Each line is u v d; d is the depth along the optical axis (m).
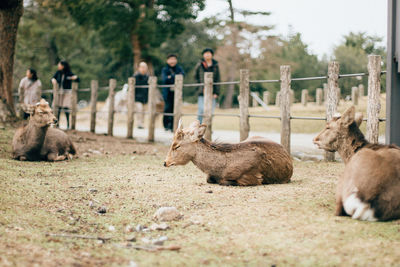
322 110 17.81
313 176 6.80
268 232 3.82
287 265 3.17
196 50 45.97
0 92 12.29
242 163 5.93
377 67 7.27
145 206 4.94
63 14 29.75
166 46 46.06
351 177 4.19
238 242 3.63
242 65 45.22
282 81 8.93
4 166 7.23
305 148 10.90
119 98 24.69
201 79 13.13
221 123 19.97
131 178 6.62
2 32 12.23
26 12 33.84
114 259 3.27
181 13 30.61
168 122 15.71
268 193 5.31
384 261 3.17
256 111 22.16
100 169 7.48
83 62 40.31
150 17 28.75
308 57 44.78
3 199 4.84
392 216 3.99
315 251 3.38
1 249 3.30
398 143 6.54
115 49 32.41
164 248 3.50
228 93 42.81
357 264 3.14
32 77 14.10
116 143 11.94
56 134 8.64
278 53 45.25
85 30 28.86
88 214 4.62
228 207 4.70
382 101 9.95
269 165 5.99
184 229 4.07
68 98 15.88
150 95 12.95
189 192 5.56
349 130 4.77
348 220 4.04
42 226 4.09
